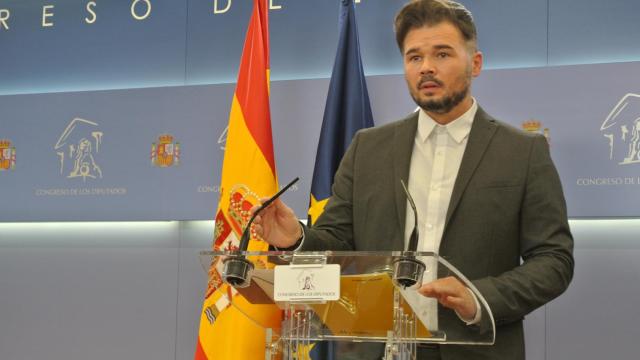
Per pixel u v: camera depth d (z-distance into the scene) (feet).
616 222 11.35
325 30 12.70
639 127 11.18
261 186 10.63
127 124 13.07
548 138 11.39
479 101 11.63
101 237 13.19
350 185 7.53
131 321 12.86
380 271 4.97
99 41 13.65
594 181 11.22
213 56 13.16
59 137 13.30
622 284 11.23
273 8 12.89
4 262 13.42
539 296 6.31
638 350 11.07
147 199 12.85
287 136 12.35
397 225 7.04
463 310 5.18
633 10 11.67
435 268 5.03
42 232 13.39
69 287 13.16
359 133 7.77
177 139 12.85
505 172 6.91
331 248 7.06
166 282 12.85
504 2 11.99
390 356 5.32
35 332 13.12
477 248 6.77
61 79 13.71
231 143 10.85
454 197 6.90
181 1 13.39
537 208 6.83
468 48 7.25
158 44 13.41
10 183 13.37
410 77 7.23
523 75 11.55
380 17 12.45
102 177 13.06
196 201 12.67
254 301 5.82
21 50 13.92
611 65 11.34
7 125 13.48
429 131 7.32
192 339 12.62
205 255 5.33
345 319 5.57
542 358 11.28
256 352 10.34
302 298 5.05
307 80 12.41
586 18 11.76
